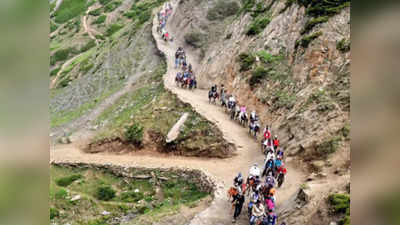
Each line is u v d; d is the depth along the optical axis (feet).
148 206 66.33
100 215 66.13
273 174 57.41
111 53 173.99
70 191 73.82
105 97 126.00
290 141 66.95
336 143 57.57
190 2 165.07
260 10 111.75
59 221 64.95
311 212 41.24
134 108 105.81
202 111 87.97
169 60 133.39
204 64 123.44
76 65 191.42
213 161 74.28
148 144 87.56
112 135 94.02
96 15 278.26
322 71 72.90
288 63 84.17
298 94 74.13
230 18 147.13
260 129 78.79
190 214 53.62
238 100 90.84
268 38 95.40
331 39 75.36
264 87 84.79
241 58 98.02
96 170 82.99
